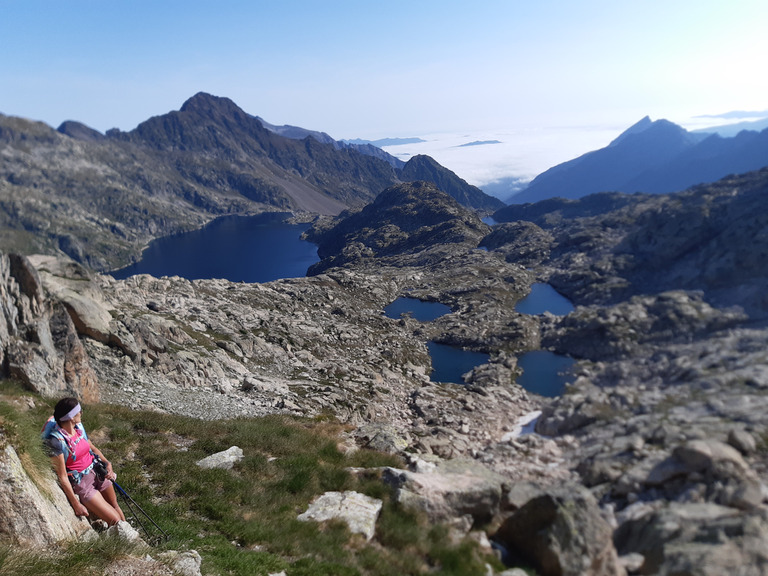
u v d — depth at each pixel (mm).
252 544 12844
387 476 15180
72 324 31469
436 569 10992
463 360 69000
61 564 8344
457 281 120688
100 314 40562
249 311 85188
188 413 34156
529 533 10188
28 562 7930
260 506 15141
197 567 10164
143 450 19875
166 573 9453
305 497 15594
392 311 119375
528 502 10445
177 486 16234
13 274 30016
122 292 64812
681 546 6438
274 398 46000
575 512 7957
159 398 35938
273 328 79000
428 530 12141
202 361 48000
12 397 24172
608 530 7582
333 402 49719
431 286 131125
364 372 66938
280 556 12102
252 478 17375
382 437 23406
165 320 54375
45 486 9922
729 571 5883
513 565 10195
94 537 9836
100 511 10859
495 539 11469
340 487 15711
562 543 8797
